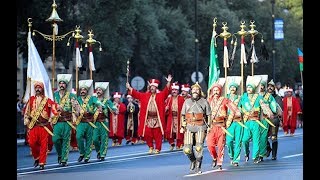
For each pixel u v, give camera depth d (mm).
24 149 40031
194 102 24797
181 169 26578
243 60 33062
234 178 23156
